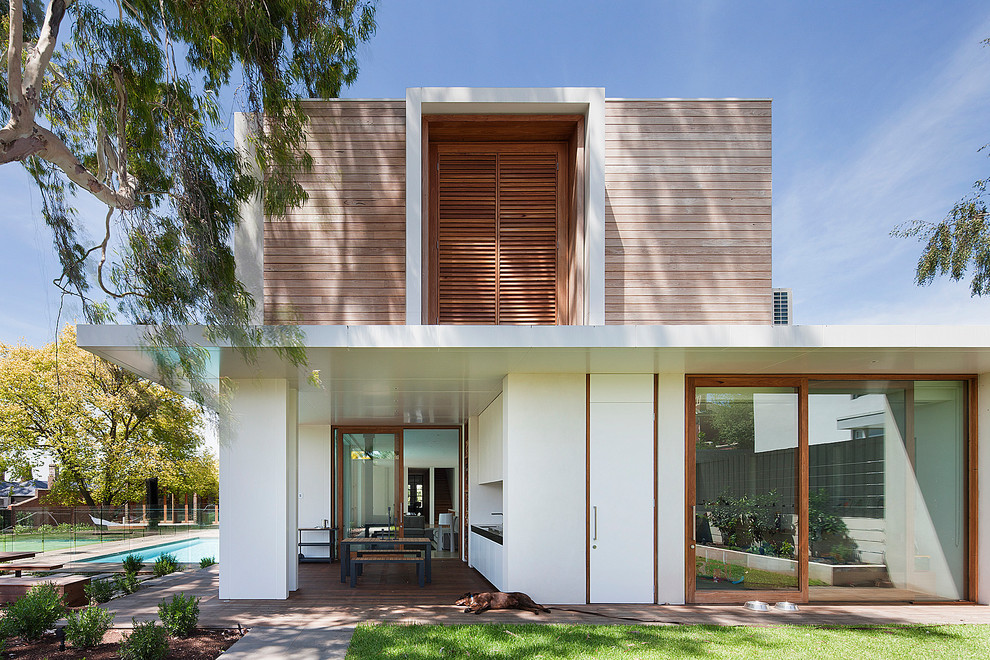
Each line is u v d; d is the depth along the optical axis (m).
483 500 13.05
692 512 8.35
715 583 8.27
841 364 7.86
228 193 7.52
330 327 6.58
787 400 8.59
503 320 9.18
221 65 7.06
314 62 7.75
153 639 5.66
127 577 9.58
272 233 9.15
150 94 6.92
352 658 5.61
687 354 7.11
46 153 6.18
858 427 8.62
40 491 29.64
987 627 6.83
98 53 6.77
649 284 9.06
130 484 24.22
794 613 7.62
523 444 8.33
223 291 7.06
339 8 7.83
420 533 14.70
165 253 7.05
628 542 8.27
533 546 8.21
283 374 8.30
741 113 9.37
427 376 8.48
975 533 8.49
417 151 8.59
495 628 6.64
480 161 9.43
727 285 9.09
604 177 8.61
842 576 8.38
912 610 7.90
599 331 6.66
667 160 9.26
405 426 14.87
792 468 8.52
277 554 8.47
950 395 8.73
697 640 6.22
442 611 7.66
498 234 9.30
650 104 9.34
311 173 9.19
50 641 6.42
